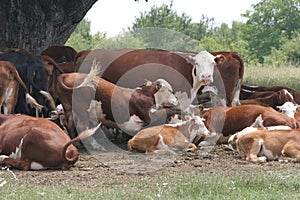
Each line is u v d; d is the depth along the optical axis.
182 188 10.24
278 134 13.20
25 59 17.34
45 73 17.53
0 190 10.33
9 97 15.84
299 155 12.90
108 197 9.70
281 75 35.09
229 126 15.45
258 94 20.16
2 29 25.41
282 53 64.88
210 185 10.44
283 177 11.03
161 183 10.72
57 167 12.38
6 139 12.49
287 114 16.17
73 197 9.72
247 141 13.34
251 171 11.93
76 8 25.83
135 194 9.84
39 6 25.28
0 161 12.39
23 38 25.50
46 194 9.92
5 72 15.70
